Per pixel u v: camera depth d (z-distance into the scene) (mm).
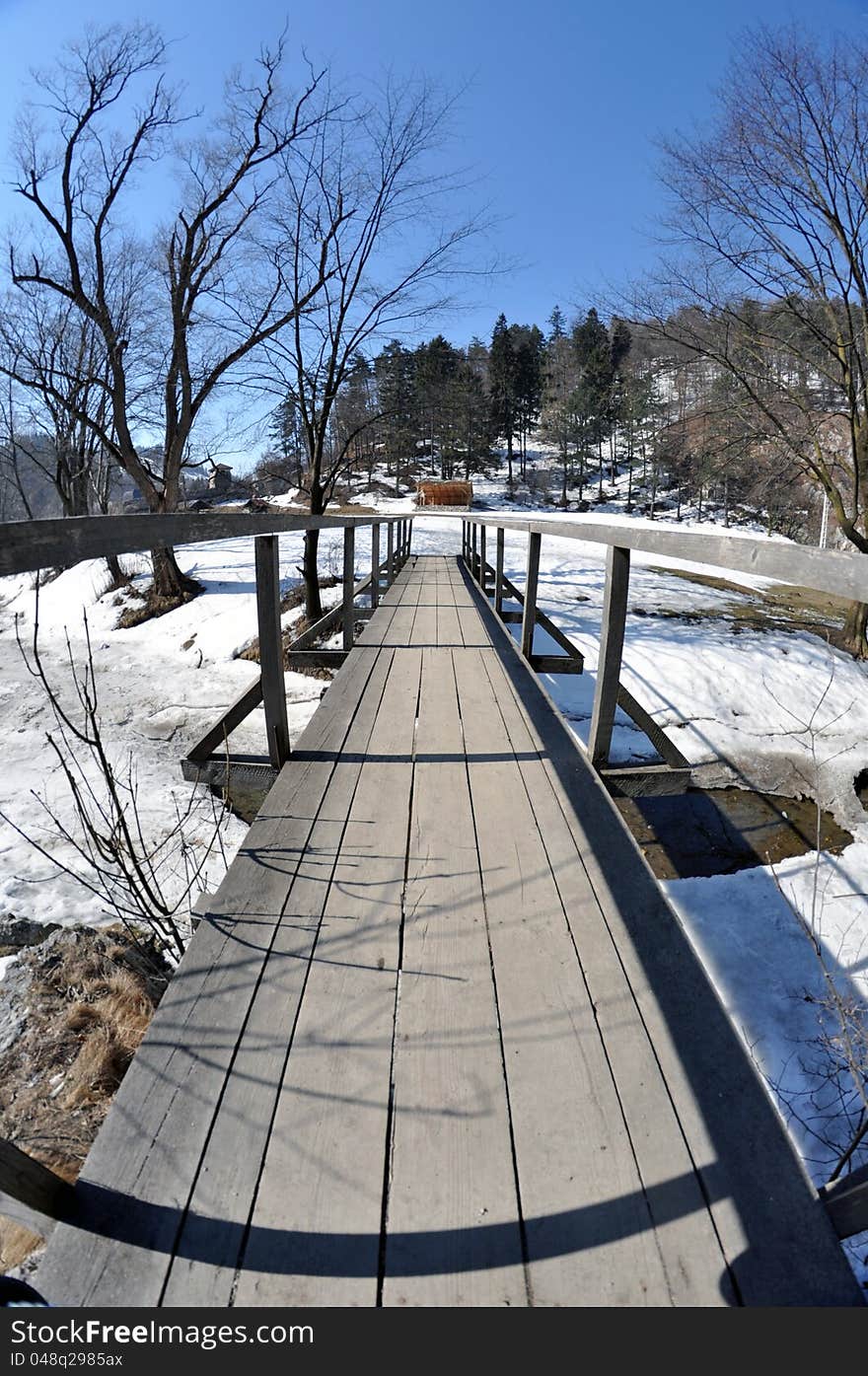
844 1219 1133
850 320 8656
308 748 3168
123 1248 1115
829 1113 3068
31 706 8328
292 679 8484
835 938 4367
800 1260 1103
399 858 2236
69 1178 2242
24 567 1164
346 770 2920
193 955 1771
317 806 2596
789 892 4836
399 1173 1231
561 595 11578
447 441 49188
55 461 20188
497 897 2035
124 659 10039
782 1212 1171
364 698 3945
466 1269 1093
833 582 1258
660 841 5531
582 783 2799
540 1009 1608
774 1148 1280
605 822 2480
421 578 10734
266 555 2816
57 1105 2717
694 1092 1396
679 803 5988
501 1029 1548
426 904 2000
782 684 7770
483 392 52094
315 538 9531
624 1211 1172
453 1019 1575
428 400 11445
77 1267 1092
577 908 1982
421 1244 1124
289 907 1975
